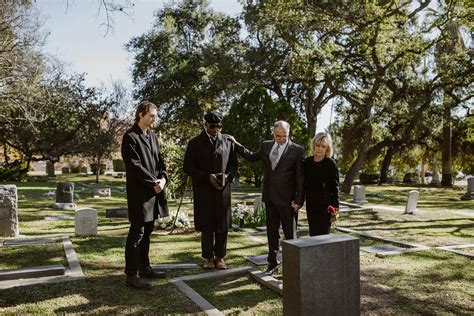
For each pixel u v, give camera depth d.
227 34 23.73
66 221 10.84
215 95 26.59
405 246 7.33
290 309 3.34
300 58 18.92
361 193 15.65
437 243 7.68
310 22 17.56
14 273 5.04
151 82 29.22
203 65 23.38
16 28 17.16
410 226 9.80
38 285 4.82
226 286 4.90
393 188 25.52
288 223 5.27
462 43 23.33
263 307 4.23
